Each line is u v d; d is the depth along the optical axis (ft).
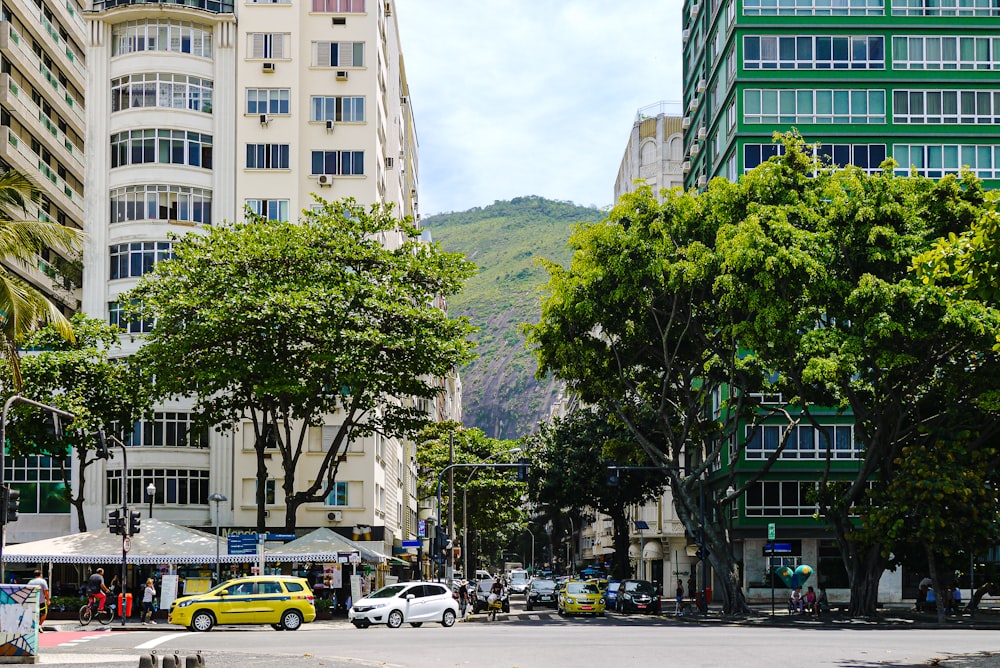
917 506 140.56
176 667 61.98
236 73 199.93
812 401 166.40
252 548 144.56
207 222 195.52
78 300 232.73
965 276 71.31
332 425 194.18
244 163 197.88
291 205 197.67
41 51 225.15
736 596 163.22
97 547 145.38
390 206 161.38
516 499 325.01
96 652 87.86
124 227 190.90
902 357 133.59
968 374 143.33
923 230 142.10
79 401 158.81
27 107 209.97
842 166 207.51
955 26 209.77
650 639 100.73
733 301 143.43
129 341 187.52
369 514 192.44
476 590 194.70
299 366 150.00
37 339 166.61
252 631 121.19
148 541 146.92
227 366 145.89
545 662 76.48
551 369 167.53
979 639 99.91
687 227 157.28
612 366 169.99
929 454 142.00
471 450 317.63
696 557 279.90
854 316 140.87
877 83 208.95
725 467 215.10
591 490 242.37
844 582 211.82
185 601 123.34
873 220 140.97
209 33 199.93
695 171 258.78
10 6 201.87
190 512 187.01
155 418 186.09
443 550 211.41
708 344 162.61
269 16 201.57
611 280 156.35
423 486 335.88
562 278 160.86
